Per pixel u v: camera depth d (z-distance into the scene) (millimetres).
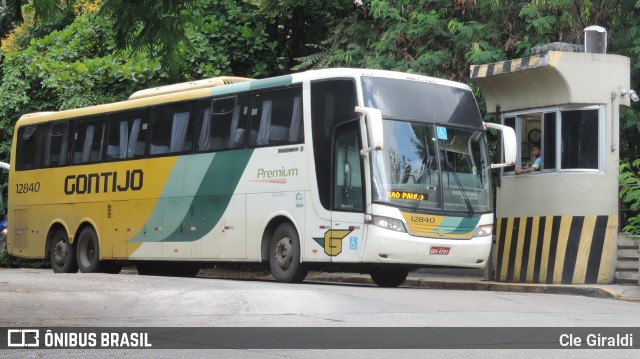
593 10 27531
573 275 23422
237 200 24703
